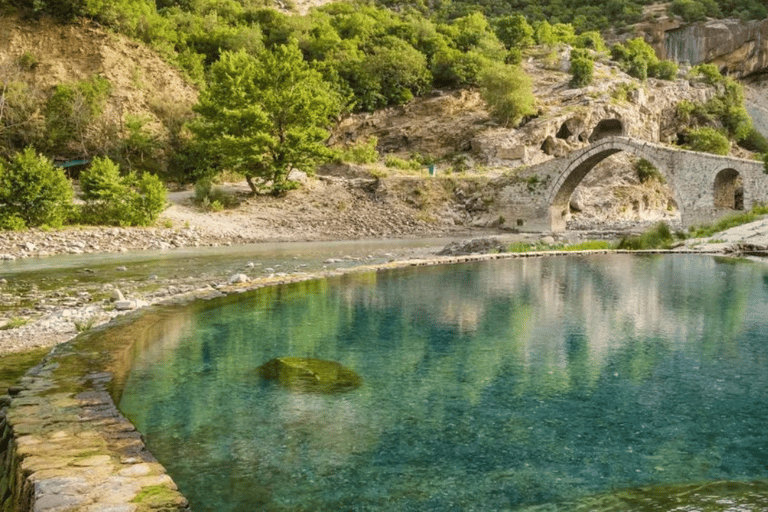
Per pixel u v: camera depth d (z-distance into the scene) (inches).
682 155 1777.8
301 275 634.2
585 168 1975.9
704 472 170.1
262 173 1994.3
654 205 2797.7
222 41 3506.4
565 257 867.4
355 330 366.9
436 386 254.1
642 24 5482.3
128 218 1507.1
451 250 1194.6
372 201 2043.6
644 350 310.8
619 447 188.4
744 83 5364.2
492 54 3683.6
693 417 214.8
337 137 3053.6
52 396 220.1
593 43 4719.5
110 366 270.4
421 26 3937.0
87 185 1512.1
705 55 5290.4
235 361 295.0
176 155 2439.7
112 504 132.0
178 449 187.0
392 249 1302.9
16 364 319.0
